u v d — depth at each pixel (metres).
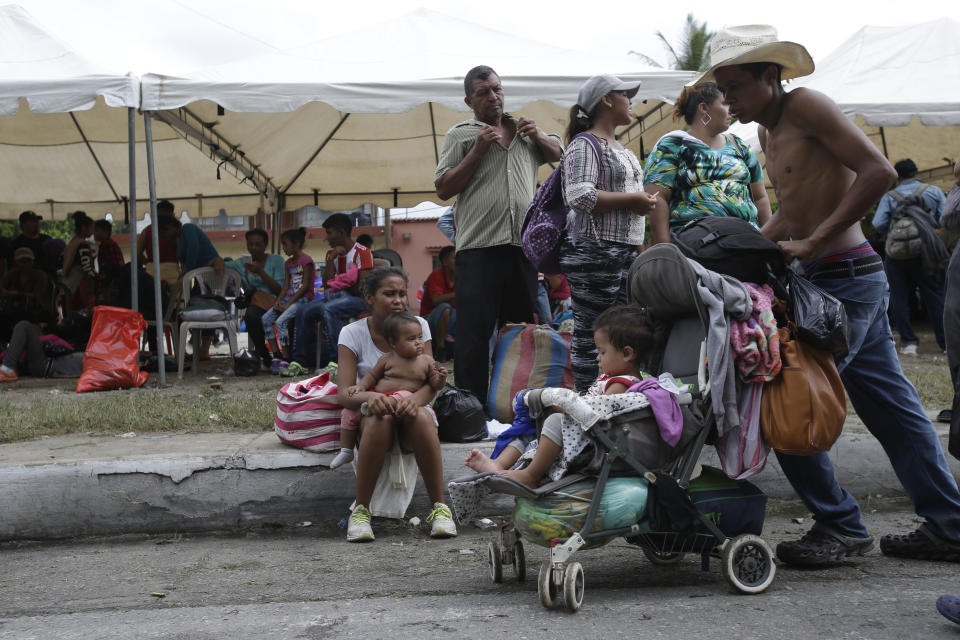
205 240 8.91
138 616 2.79
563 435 2.88
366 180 12.61
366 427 3.82
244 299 9.05
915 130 11.45
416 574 3.29
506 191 4.79
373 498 3.94
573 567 2.73
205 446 4.34
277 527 4.08
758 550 2.96
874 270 3.26
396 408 3.79
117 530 3.99
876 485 4.45
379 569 3.36
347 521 4.06
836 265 3.25
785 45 3.09
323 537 3.91
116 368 6.88
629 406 2.89
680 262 3.02
